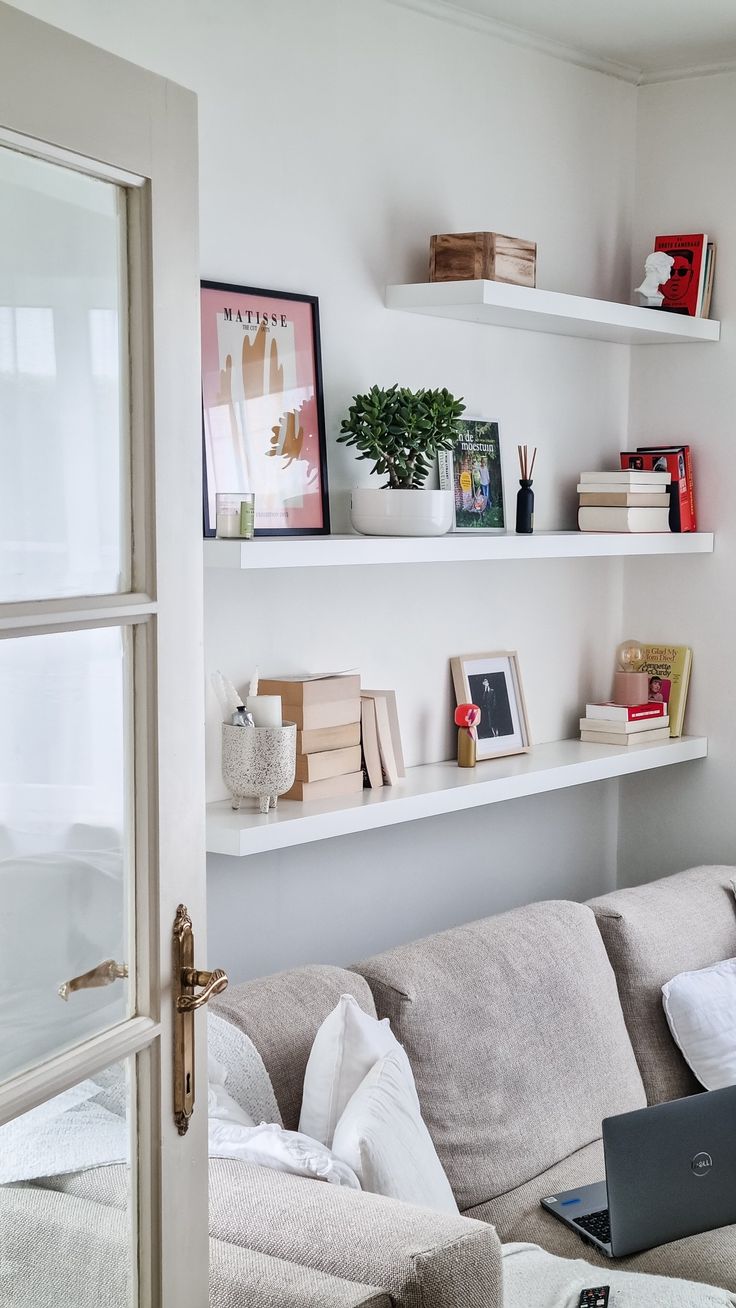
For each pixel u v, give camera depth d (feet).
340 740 8.93
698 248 11.27
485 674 10.67
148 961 4.17
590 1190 8.00
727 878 10.58
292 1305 4.68
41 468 3.62
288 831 7.98
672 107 11.62
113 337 3.93
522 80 10.54
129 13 7.48
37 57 3.43
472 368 10.31
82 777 3.86
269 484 8.46
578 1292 6.41
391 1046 7.17
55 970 3.77
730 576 11.66
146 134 3.91
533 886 11.48
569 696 11.78
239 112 8.25
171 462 4.14
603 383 11.80
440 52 9.75
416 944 8.50
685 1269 7.16
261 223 8.46
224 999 7.31
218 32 8.06
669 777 12.14
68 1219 3.86
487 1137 7.97
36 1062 3.69
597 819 12.24
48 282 3.62
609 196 11.60
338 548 8.15
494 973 8.45
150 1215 4.23
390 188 9.41
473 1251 5.14
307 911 9.28
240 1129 6.14
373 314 9.36
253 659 8.75
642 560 12.21
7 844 3.55
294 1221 5.32
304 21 8.64
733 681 11.71
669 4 9.80
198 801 4.38
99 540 3.90
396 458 8.97
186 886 4.32
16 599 3.53
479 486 10.30
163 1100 4.23
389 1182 6.18
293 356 8.64
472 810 10.73
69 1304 3.89
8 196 3.44
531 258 9.64
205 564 7.69
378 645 9.75
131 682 4.08
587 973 9.04
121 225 3.94
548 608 11.46
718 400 11.62
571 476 11.50
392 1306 4.85
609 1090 8.84
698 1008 9.21
